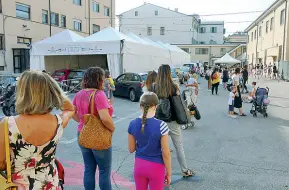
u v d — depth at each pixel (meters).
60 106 2.08
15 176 1.87
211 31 67.12
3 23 21.64
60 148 6.19
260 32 37.91
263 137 7.13
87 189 3.42
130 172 4.88
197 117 7.88
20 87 1.92
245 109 11.48
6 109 9.73
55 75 17.45
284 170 4.94
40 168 1.95
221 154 5.80
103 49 16.50
